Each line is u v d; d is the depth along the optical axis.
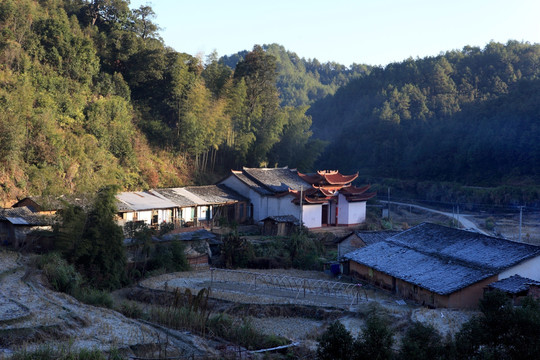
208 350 21.28
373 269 37.59
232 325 25.47
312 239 48.72
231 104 64.44
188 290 28.42
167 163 59.75
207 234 45.16
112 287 33.97
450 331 24.95
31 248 36.12
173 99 60.69
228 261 42.56
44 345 18.81
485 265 32.56
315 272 43.03
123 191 50.00
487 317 15.50
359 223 60.06
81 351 17.80
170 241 41.75
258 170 61.28
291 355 21.89
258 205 57.28
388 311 30.08
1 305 22.92
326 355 15.30
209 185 59.12
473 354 15.23
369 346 15.21
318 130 151.75
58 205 39.28
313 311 30.39
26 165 43.72
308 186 61.84
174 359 19.36
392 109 130.50
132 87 62.75
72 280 29.89
